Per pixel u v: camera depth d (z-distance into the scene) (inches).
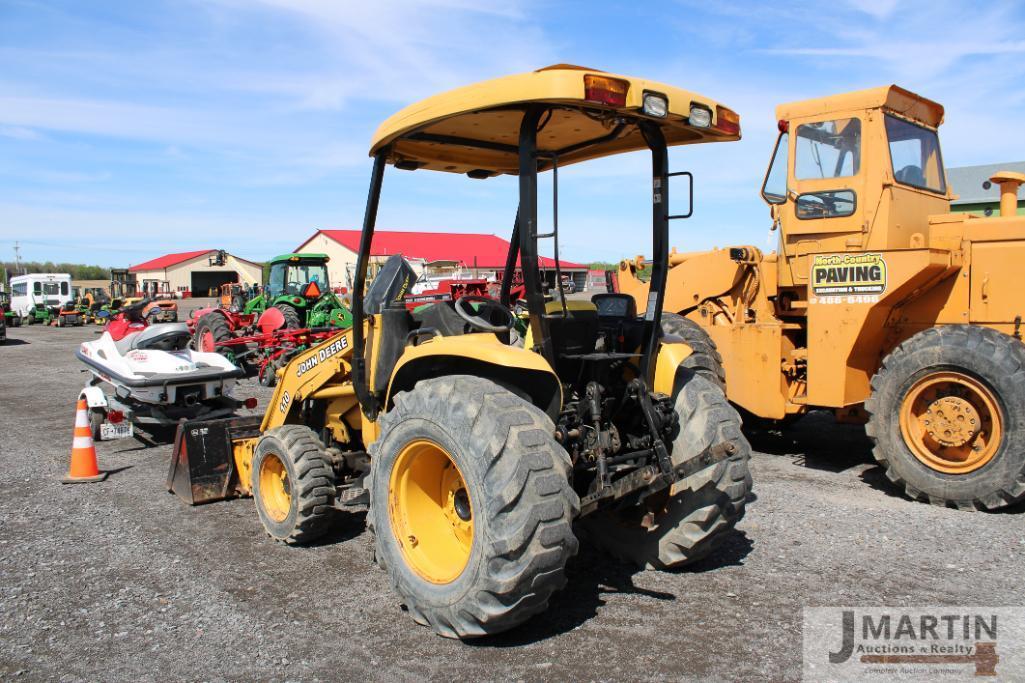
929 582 161.8
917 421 225.1
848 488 237.6
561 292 137.9
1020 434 203.3
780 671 125.1
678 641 135.9
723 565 172.4
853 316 243.0
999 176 266.8
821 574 166.6
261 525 205.2
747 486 157.6
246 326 581.0
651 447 155.3
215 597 158.2
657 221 152.3
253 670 127.9
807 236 269.7
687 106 141.0
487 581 126.1
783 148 277.3
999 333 215.9
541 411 134.6
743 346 276.5
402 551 145.9
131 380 295.3
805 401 262.8
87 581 167.5
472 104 136.8
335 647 135.6
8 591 162.4
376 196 171.5
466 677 124.1
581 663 128.2
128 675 127.0
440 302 172.7
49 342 864.3
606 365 153.3
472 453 128.7
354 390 182.1
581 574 168.6
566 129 161.3
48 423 362.0
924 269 229.3
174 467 230.4
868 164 253.0
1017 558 175.3
